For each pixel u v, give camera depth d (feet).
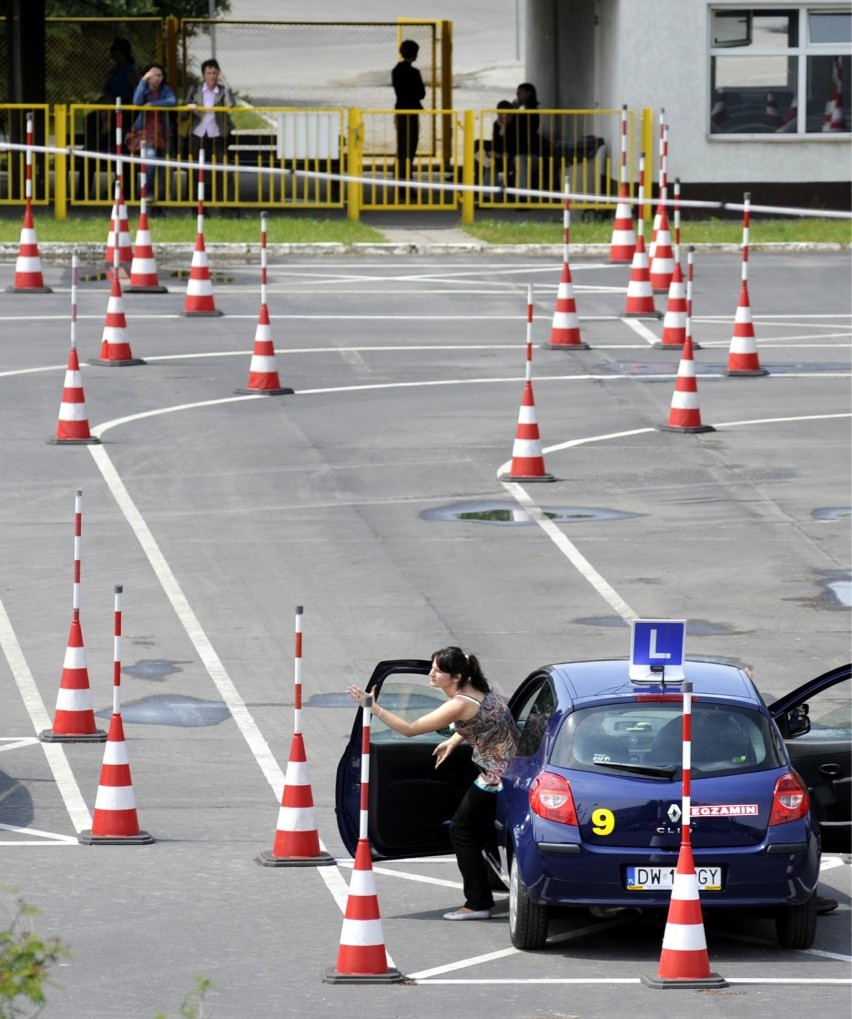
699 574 210.18
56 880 134.72
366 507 232.94
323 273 382.83
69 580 206.08
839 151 446.60
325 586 205.16
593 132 463.01
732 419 276.62
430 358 310.65
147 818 149.38
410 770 133.28
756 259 400.88
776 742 122.01
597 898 118.52
